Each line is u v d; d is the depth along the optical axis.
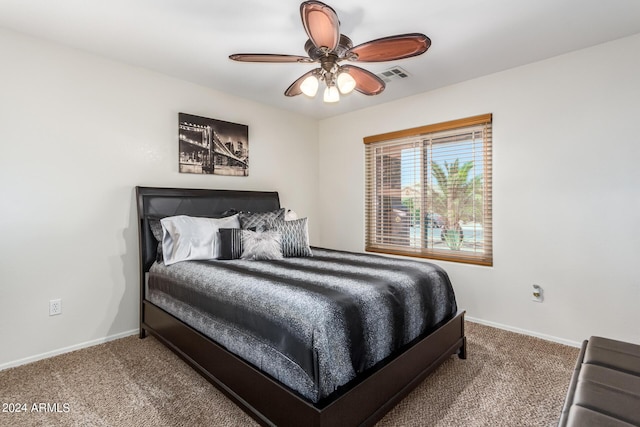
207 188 3.29
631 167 2.29
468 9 1.97
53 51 2.37
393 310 1.75
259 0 1.87
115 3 1.91
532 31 2.21
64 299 2.44
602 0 1.88
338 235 4.29
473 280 3.09
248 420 1.67
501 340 2.65
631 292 2.30
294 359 1.41
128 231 2.76
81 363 2.27
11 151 2.21
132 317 2.79
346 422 1.38
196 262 2.46
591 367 1.32
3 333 2.19
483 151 3.04
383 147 3.84
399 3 1.90
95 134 2.57
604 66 2.38
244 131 3.57
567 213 2.56
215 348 1.83
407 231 3.64
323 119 4.45
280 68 2.82
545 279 2.67
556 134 2.60
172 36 2.29
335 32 1.63
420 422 1.65
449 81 3.11
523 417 1.68
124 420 1.66
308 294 1.58
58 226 2.41
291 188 4.13
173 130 3.03
